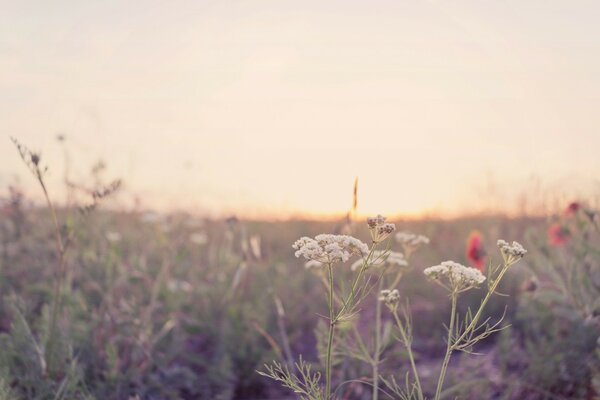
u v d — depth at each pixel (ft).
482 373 3.23
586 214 3.10
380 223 1.87
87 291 3.68
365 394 2.91
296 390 1.96
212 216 5.69
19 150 2.71
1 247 4.22
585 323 3.08
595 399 2.78
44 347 2.87
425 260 4.87
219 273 4.24
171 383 3.22
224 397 3.15
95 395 2.88
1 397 2.43
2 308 3.74
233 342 3.53
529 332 3.57
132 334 3.29
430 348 3.76
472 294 4.23
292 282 4.33
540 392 3.00
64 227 3.03
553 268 3.12
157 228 4.39
